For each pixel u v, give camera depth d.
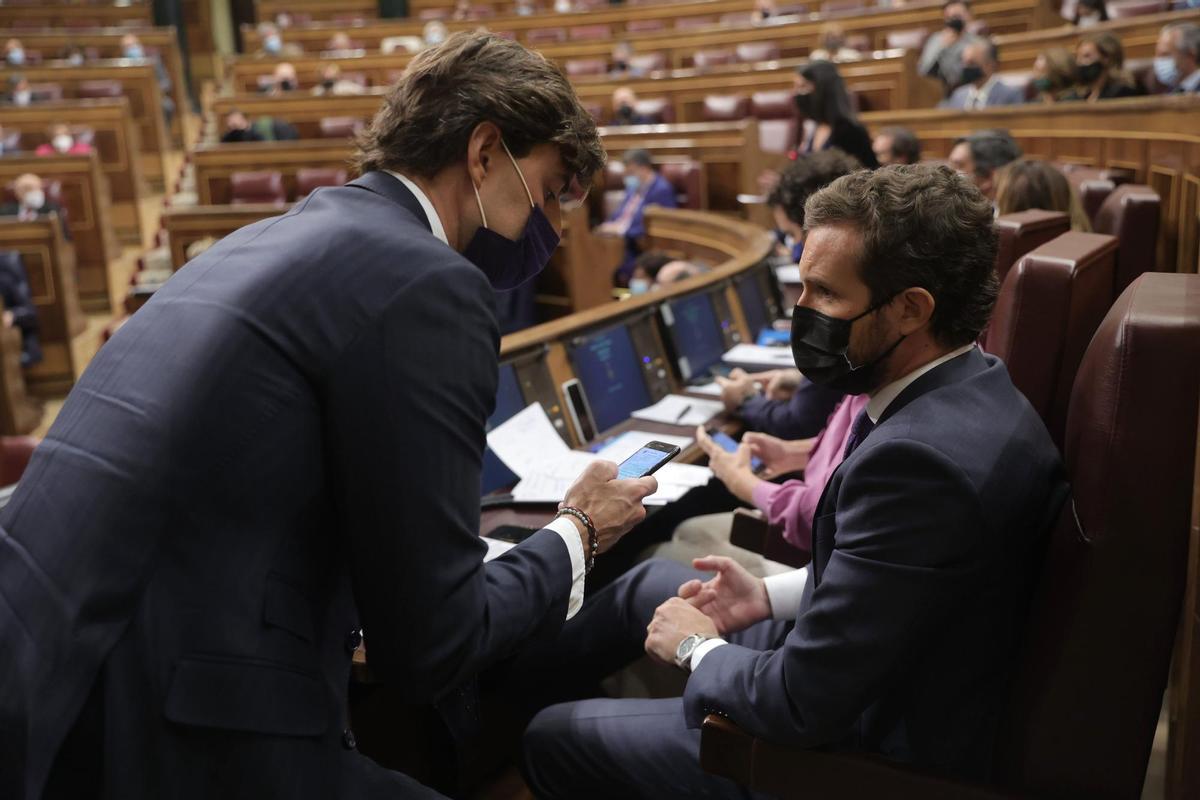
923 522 1.10
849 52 7.34
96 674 0.93
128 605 0.94
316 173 7.84
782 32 8.91
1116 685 1.07
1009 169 2.52
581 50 9.85
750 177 6.64
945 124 5.69
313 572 1.04
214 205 7.98
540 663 1.89
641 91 8.19
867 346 1.21
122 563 0.93
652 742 1.45
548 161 1.15
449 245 1.15
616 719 1.50
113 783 0.94
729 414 2.54
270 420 0.97
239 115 8.33
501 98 1.09
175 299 1.03
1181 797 1.12
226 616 0.97
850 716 1.14
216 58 15.55
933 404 1.16
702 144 6.80
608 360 2.55
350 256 1.02
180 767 0.95
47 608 0.91
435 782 1.96
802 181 2.75
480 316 1.04
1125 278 2.57
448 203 1.14
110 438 0.96
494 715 2.00
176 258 6.40
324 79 9.69
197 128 13.22
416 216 1.12
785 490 1.87
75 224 7.82
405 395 0.99
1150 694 1.06
